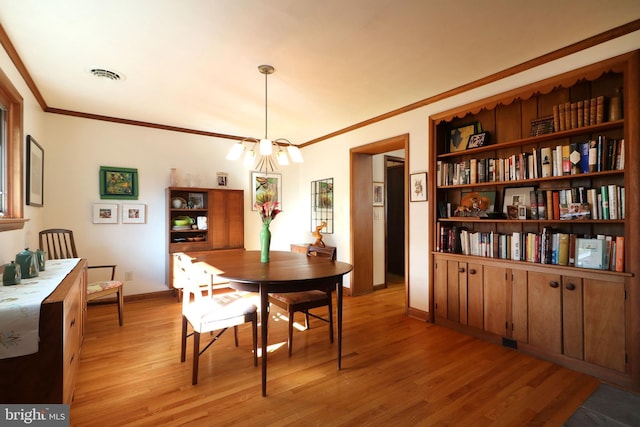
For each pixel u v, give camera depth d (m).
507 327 2.77
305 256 3.00
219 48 2.36
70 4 1.85
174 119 4.12
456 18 2.02
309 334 3.09
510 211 2.87
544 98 2.77
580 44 2.32
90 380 2.21
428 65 2.66
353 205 4.51
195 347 2.17
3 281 1.70
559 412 1.88
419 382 2.21
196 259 2.77
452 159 3.43
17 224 2.23
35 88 3.07
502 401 1.99
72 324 1.71
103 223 4.00
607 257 2.26
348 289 4.59
